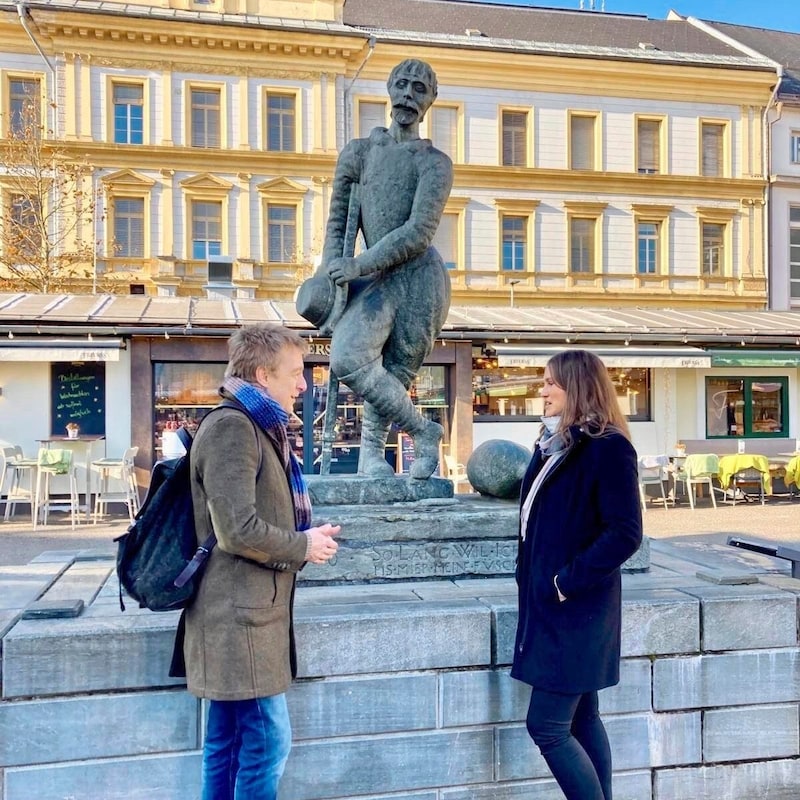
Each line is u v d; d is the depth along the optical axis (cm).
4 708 288
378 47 2902
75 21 2628
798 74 3500
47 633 292
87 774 292
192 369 1390
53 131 2642
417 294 394
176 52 2744
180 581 233
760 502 1541
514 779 323
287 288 2805
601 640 264
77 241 2452
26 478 1344
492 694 321
